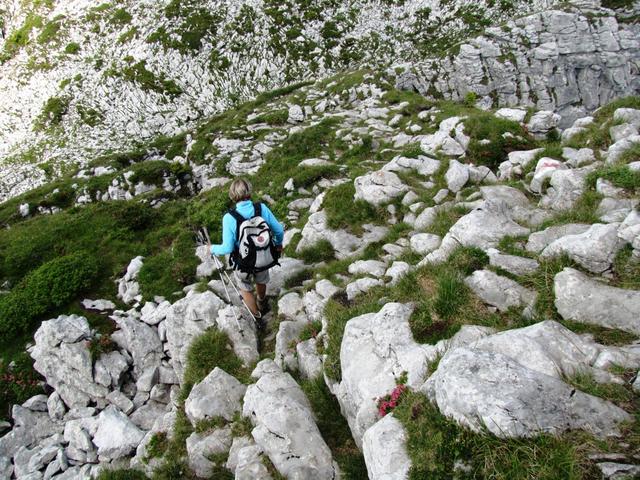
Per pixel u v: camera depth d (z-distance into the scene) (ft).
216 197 62.49
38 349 38.73
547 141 53.72
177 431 24.70
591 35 138.41
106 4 177.27
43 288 46.83
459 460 12.74
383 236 37.29
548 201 30.32
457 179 40.09
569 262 19.34
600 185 25.91
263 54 155.33
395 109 82.84
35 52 166.91
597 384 13.69
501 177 41.06
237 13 164.66
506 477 11.76
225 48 156.04
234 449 21.20
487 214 25.99
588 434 11.99
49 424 35.70
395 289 24.35
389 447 14.70
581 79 139.85
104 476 23.62
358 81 98.78
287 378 23.34
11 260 54.24
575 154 38.27
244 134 89.81
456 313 19.60
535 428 12.22
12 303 45.65
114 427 30.40
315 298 30.68
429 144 54.54
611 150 30.58
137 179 82.84
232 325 30.37
